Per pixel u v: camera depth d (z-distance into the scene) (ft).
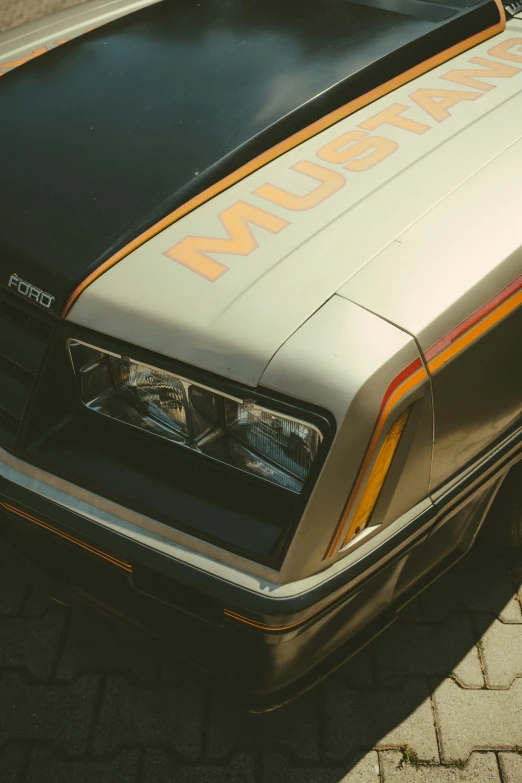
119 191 5.81
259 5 7.80
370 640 6.29
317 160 6.07
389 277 5.11
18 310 5.64
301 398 4.66
